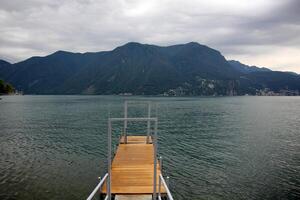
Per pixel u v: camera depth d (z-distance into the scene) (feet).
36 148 139.23
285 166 111.65
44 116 296.51
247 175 100.37
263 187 89.15
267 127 223.30
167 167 109.09
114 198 54.85
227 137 176.55
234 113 352.90
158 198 51.75
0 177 93.76
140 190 55.88
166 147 145.89
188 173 101.91
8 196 78.48
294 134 189.37
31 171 100.68
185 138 172.55
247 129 211.41
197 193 83.82
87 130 200.54
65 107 436.35
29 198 77.51
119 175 64.69
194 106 481.87
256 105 549.54
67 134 182.39
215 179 95.86
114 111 355.15
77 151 133.39
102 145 147.84
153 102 614.75
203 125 232.53
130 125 233.76
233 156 127.54
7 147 141.08
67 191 82.74
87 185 87.66
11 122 243.81
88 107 434.30
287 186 89.97
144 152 85.40
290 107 491.72
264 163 115.96
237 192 84.89
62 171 101.24
